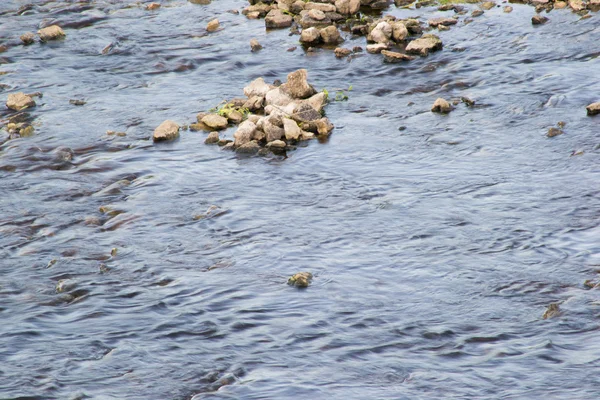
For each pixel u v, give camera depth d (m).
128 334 36.66
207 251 43.94
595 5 79.06
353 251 43.34
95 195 51.06
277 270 41.78
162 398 32.25
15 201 50.50
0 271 42.41
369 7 84.75
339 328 36.75
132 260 43.16
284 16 81.94
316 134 59.41
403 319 37.28
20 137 59.88
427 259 42.22
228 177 53.06
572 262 41.16
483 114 60.81
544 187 49.47
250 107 63.47
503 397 31.84
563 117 59.09
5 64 74.56
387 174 52.62
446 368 33.75
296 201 49.44
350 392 32.34
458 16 80.81
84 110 64.56
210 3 90.50
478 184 50.47
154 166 54.84
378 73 69.44
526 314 37.19
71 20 84.75
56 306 39.12
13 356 35.12
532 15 79.31
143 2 90.88
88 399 32.19
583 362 33.66
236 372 33.78
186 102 65.50
